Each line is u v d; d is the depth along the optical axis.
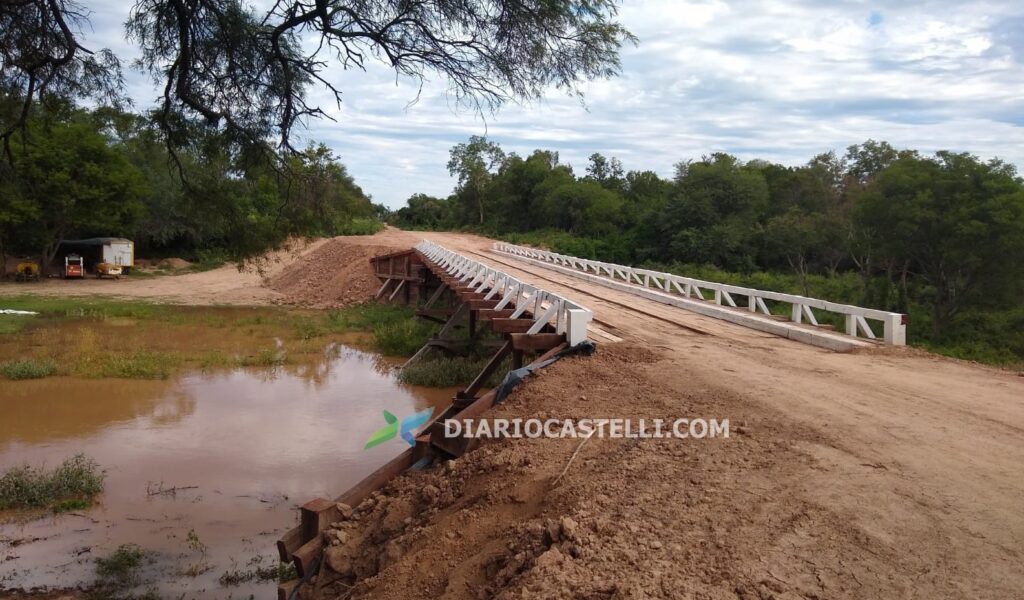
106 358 19.47
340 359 20.92
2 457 11.35
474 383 10.83
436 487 6.63
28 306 30.47
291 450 11.94
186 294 38.16
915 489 4.98
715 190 46.59
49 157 37.78
